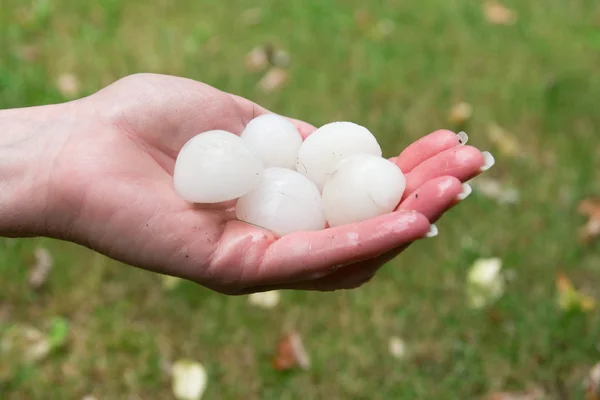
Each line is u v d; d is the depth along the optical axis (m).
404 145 0.71
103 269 0.63
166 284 0.63
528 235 0.66
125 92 0.53
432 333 0.61
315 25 0.84
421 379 0.60
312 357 0.60
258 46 0.81
